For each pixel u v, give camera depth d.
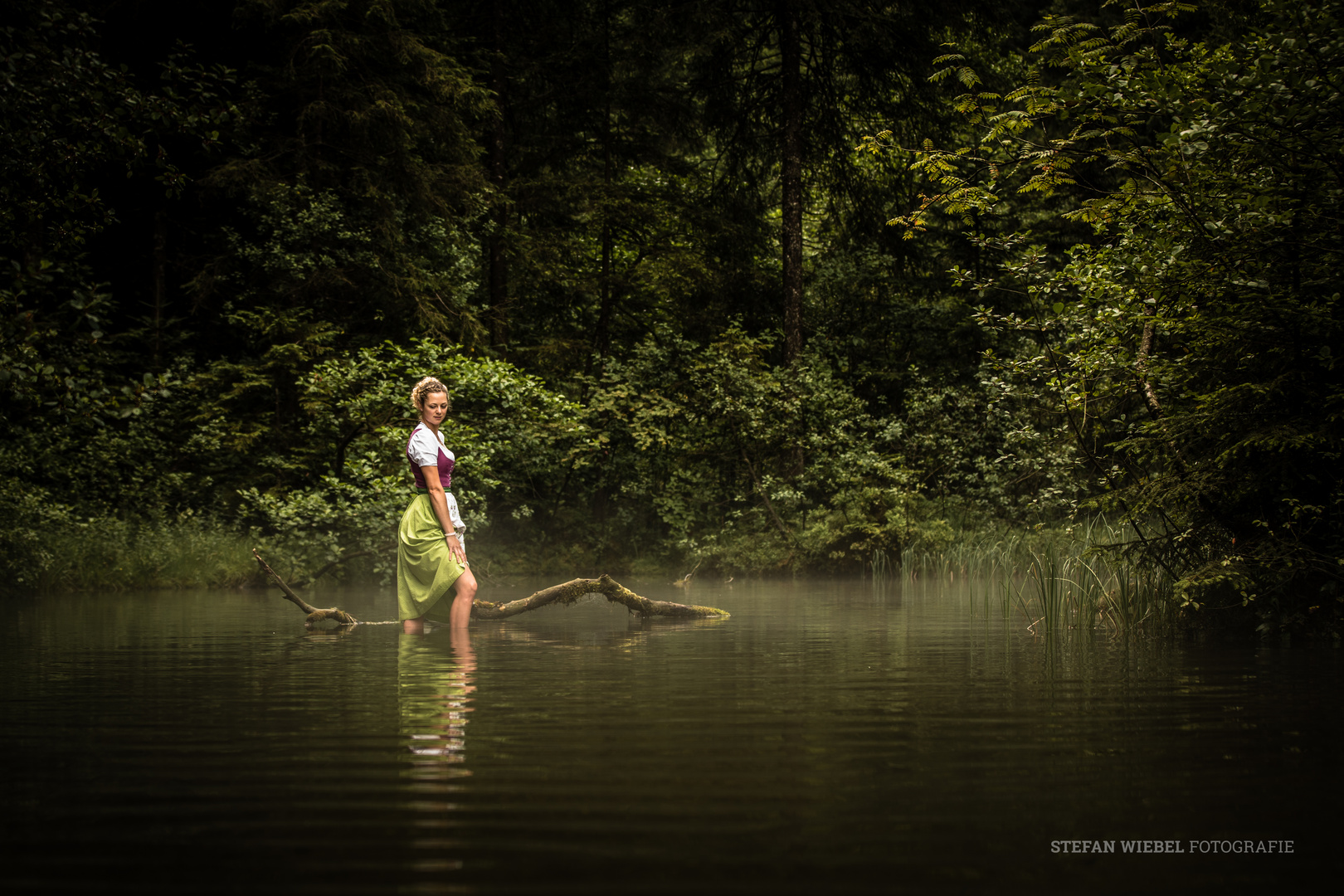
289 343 14.45
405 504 11.91
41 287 7.55
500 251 18.80
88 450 13.58
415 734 2.67
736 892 1.49
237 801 1.99
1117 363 6.12
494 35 18.69
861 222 19.38
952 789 2.08
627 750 2.45
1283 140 5.23
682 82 19.56
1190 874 1.58
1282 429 5.24
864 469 15.38
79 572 10.80
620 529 17.72
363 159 15.70
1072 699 3.26
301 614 7.54
